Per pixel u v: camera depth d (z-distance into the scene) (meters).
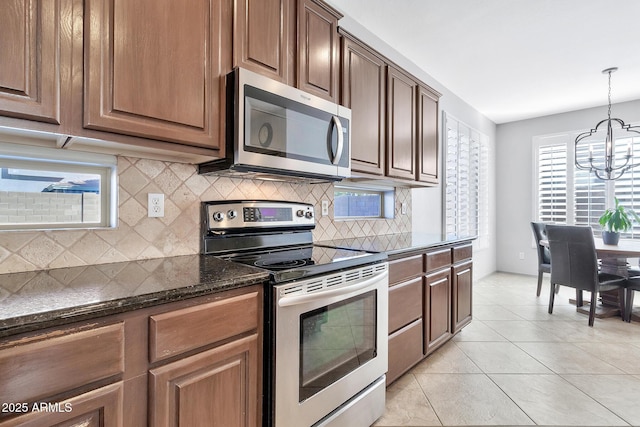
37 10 0.93
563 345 2.62
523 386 2.02
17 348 0.70
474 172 4.73
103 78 1.05
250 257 1.57
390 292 1.89
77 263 1.28
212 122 1.34
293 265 1.35
